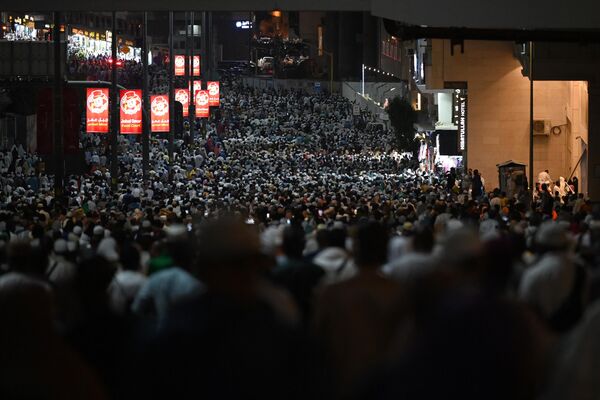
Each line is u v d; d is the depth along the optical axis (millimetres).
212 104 131875
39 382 7840
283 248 15164
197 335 7352
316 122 153625
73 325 11586
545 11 37625
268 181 72188
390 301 11281
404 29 32969
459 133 79688
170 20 95250
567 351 7422
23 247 13930
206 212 43719
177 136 108375
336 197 48344
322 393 7473
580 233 23641
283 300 8930
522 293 14273
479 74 76000
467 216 34219
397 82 165875
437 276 9250
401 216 33312
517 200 52406
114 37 71938
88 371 8102
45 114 57281
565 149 75562
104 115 77125
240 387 7250
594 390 7250
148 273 17859
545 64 61344
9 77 110250
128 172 83000
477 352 7223
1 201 55625
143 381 7352
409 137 113188
